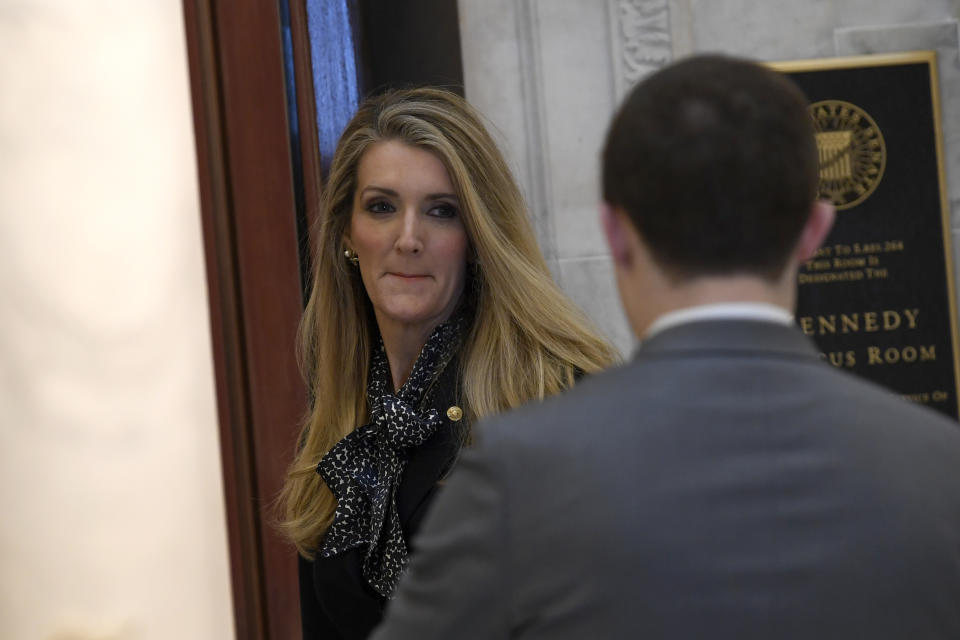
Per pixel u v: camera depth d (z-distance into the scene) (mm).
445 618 2240
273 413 6312
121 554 6445
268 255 6277
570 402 2309
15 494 6449
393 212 4527
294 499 4863
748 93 2262
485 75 7344
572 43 7340
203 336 6363
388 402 4383
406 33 7332
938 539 2088
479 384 4402
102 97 6281
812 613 2014
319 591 4551
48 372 6402
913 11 7379
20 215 6340
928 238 7445
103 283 6352
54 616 6453
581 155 7367
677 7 7332
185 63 6270
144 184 6305
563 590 2111
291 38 6289
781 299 2324
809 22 7379
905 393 7508
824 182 7449
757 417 2176
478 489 2252
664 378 2242
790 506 2090
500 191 4535
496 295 4469
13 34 6273
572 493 2152
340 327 4824
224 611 6445
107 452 6402
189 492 6422
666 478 2125
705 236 2242
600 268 7402
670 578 2047
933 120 7402
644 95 2336
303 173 6324
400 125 4535
